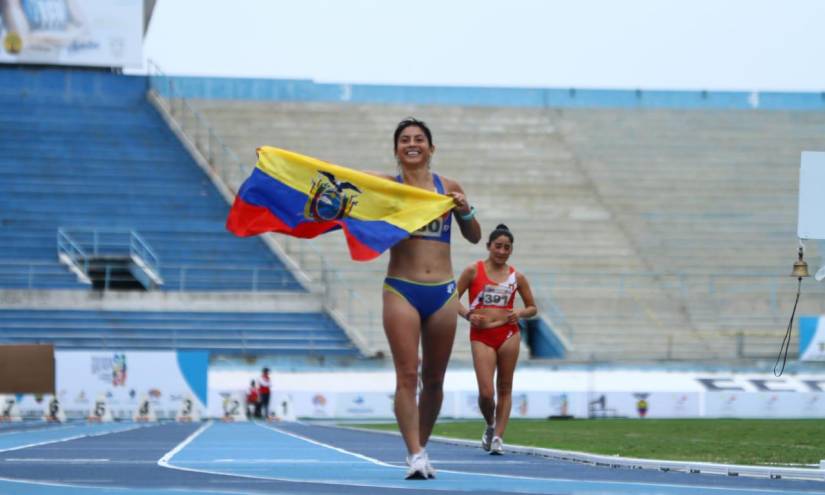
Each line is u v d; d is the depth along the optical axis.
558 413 54.53
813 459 20.97
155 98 81.12
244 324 62.66
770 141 83.69
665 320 66.25
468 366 60.03
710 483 14.97
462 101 85.31
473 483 14.45
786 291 69.88
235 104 82.81
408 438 15.45
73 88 81.56
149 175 73.94
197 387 55.12
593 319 65.62
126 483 13.92
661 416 54.97
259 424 48.75
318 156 79.00
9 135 76.44
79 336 60.44
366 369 59.53
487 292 24.09
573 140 82.69
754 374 58.78
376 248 15.70
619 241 72.88
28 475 15.52
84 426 45.06
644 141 82.94
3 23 81.62
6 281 63.88
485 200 75.81
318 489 13.14
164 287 64.81
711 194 77.88
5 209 69.25
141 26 82.88
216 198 72.56
